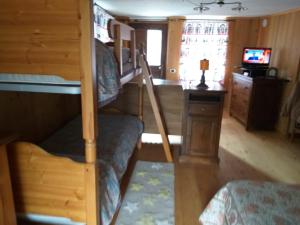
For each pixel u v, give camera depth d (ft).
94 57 3.73
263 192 4.52
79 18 3.39
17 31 3.55
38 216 4.76
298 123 11.59
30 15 3.46
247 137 12.47
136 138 8.86
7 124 5.85
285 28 13.48
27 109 6.74
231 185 5.00
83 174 4.30
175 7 12.82
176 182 8.09
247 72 14.26
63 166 4.33
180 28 16.81
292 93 11.59
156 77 18.28
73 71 3.65
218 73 17.38
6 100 5.78
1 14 3.50
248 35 16.66
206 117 9.00
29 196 4.65
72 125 8.87
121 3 11.89
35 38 3.55
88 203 4.42
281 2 10.94
